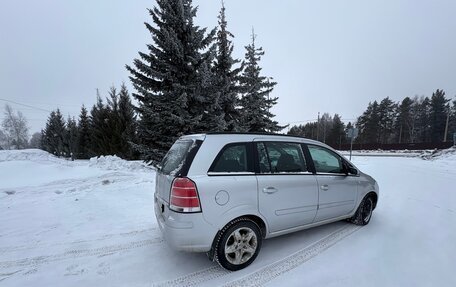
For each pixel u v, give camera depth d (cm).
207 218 280
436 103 5762
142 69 1196
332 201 395
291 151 365
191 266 317
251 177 311
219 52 1582
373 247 365
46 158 2011
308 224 371
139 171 1147
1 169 1181
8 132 5900
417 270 303
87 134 3438
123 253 355
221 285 276
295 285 273
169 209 288
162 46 1255
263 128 2008
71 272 307
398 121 6300
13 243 388
